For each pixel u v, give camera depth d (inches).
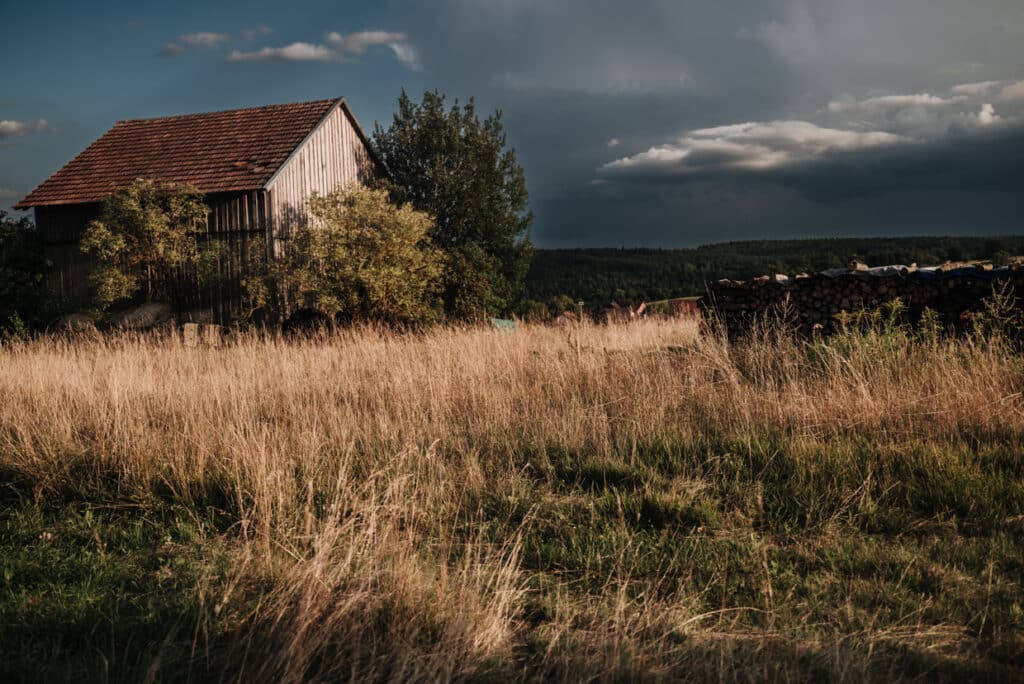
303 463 211.9
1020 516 170.6
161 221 886.4
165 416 283.3
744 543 161.3
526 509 185.3
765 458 211.8
